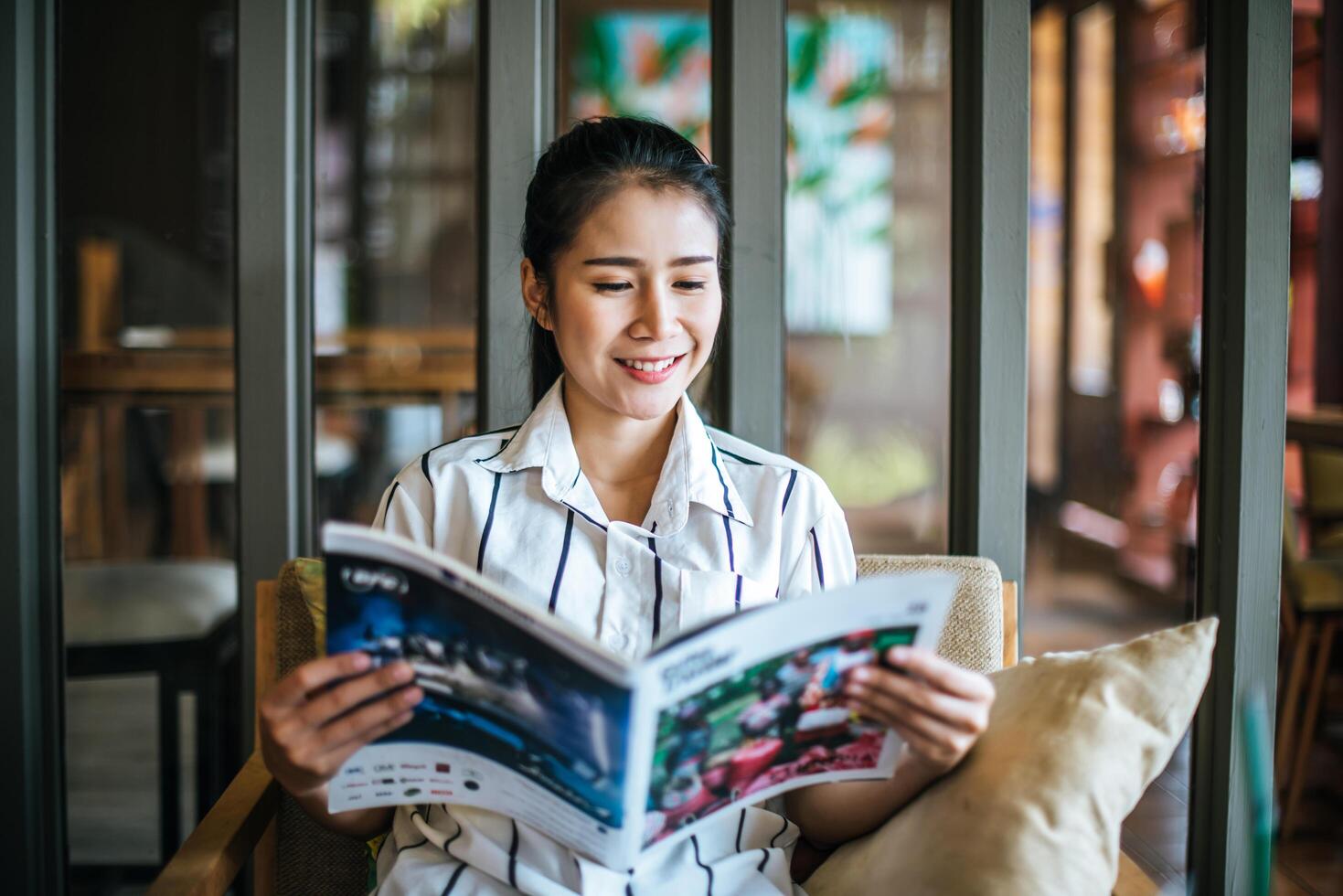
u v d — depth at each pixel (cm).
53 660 141
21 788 139
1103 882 88
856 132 513
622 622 102
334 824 101
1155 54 414
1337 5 337
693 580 102
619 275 100
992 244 136
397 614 83
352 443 313
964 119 138
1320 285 345
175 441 319
